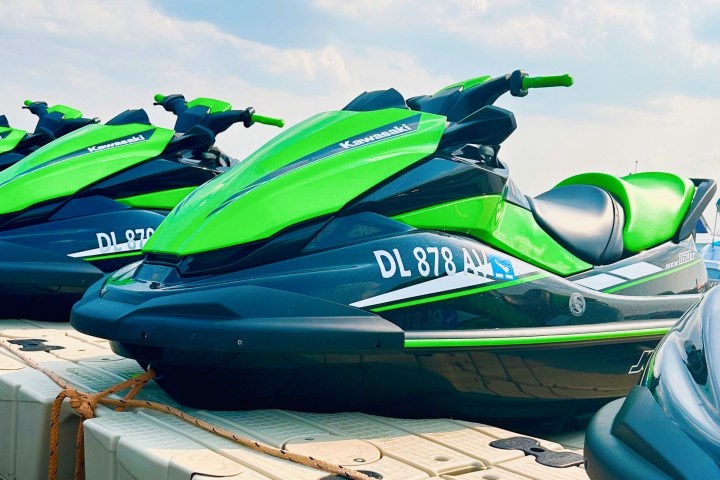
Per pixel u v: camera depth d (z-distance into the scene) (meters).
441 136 3.18
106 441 2.49
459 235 3.09
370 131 3.18
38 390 2.95
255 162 3.13
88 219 4.87
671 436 1.60
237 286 2.73
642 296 3.58
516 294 3.13
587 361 3.32
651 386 1.82
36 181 4.87
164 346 2.68
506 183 3.28
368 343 2.72
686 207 4.00
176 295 2.75
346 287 2.79
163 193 5.07
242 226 2.87
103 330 2.82
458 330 2.96
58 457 2.82
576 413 3.53
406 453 2.46
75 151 5.06
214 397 2.87
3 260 4.59
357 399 2.92
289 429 2.66
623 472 1.61
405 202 3.00
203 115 5.14
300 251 2.86
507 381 3.12
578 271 3.41
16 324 4.73
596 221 3.63
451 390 3.02
